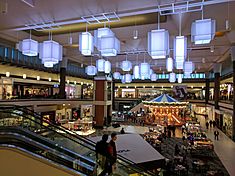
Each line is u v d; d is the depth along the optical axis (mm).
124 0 6922
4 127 5750
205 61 24062
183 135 19906
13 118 6445
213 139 18703
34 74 21328
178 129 24531
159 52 5219
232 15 9656
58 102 20750
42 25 9359
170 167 10562
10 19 8703
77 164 5133
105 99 23125
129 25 11805
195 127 20891
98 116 23188
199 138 16078
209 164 12203
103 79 23141
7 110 6332
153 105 22125
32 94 22500
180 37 5750
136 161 6727
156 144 15250
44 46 6641
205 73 32500
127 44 17344
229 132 20188
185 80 33719
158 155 7531
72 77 29484
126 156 6969
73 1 7102
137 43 17031
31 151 4859
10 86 18016
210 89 33875
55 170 4383
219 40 14852
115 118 28844
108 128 22906
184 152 14523
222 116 24188
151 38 5285
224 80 26750
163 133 19109
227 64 24062
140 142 8594
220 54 19719
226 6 8750
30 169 4402
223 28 11352
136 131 21406
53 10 7805
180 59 5770
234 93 16688
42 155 4891
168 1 6801
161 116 22516
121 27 12133
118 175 5219
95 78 23344
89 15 8227
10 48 16859
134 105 32438
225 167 11727
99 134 19141
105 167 4719
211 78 31469
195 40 5059
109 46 5758
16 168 4422
